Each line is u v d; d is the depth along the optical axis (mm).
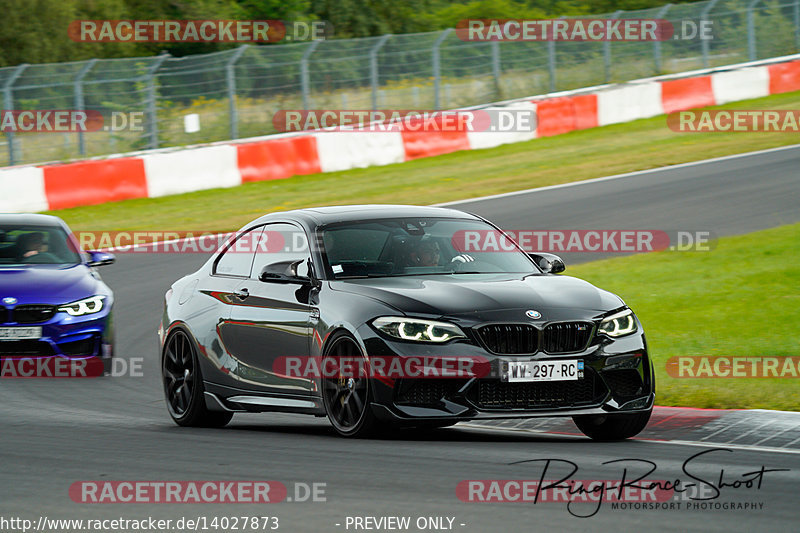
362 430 21406
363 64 84938
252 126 80688
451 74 87938
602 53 94312
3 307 33625
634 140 80625
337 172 75438
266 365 24172
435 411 20719
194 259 53281
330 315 22266
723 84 90562
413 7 146750
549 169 72250
